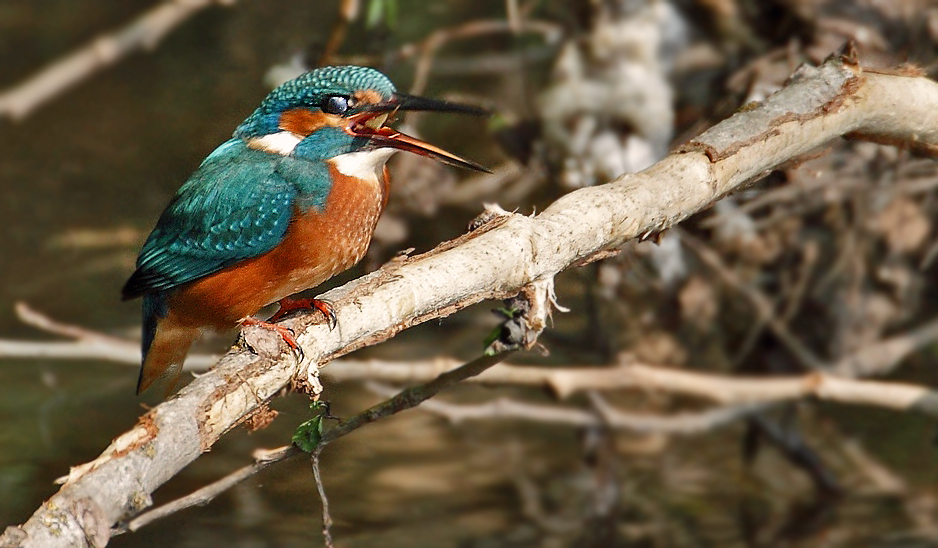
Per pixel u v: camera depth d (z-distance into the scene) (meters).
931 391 10.01
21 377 12.57
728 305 11.69
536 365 11.76
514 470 11.61
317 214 7.96
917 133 7.79
